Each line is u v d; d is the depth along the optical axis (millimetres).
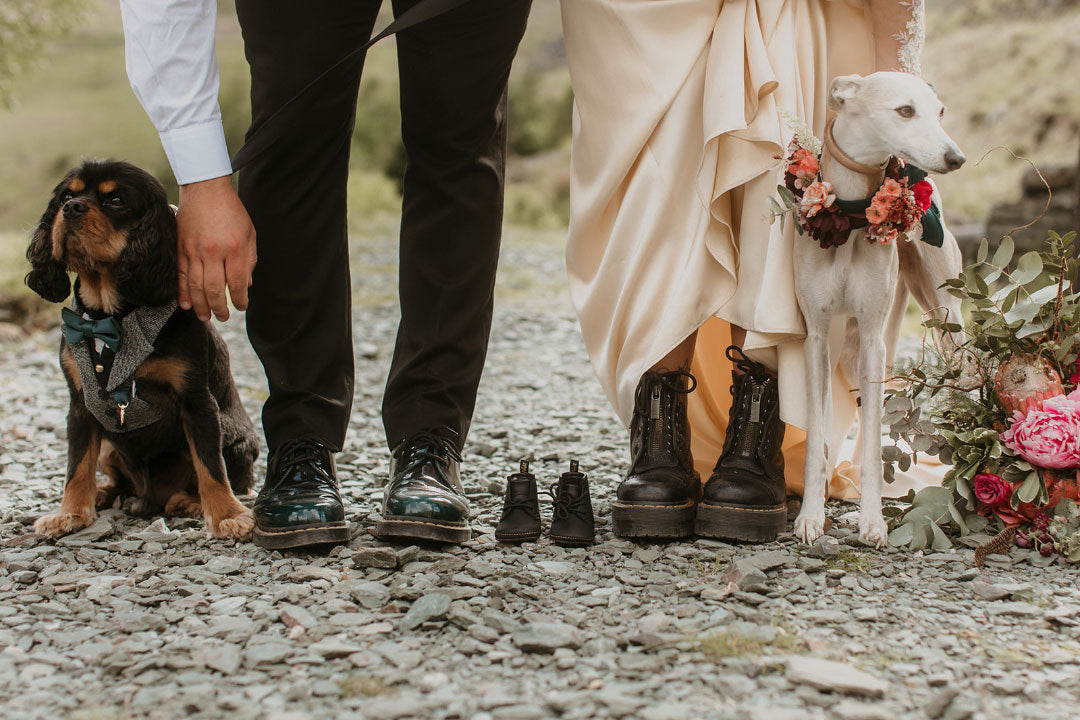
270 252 2578
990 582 2309
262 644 1980
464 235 2646
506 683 1823
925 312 2854
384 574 2395
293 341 2643
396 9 2598
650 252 2693
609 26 2715
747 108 2615
